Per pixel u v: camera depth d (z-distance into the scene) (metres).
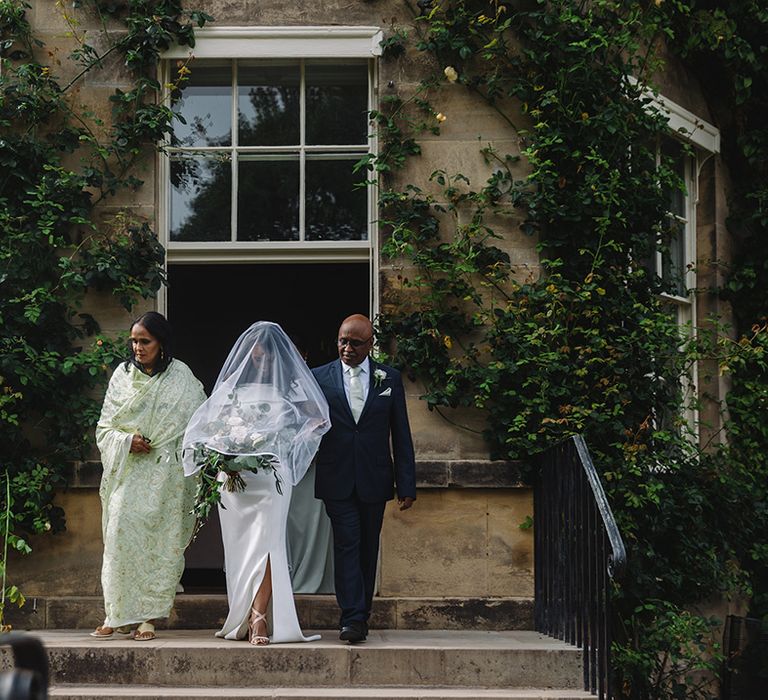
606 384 7.28
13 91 7.39
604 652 5.68
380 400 6.41
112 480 6.50
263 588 6.21
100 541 7.22
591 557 5.90
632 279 7.56
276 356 6.33
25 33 7.50
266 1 7.63
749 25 8.77
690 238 8.99
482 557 7.26
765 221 8.84
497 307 7.41
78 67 7.54
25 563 7.21
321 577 7.33
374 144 7.68
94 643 6.08
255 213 7.72
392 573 7.25
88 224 7.29
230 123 7.78
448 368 7.29
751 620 8.03
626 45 7.63
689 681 7.32
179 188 7.72
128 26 7.52
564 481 6.52
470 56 7.48
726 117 9.15
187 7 7.62
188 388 6.66
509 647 6.02
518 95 7.48
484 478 7.23
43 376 7.18
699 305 8.96
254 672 5.93
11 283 7.23
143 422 6.53
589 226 7.47
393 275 7.43
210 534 8.86
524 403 7.18
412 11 7.61
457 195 7.47
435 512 7.28
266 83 7.81
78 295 7.35
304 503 7.35
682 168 8.98
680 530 7.66
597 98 7.56
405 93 7.56
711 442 8.65
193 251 7.63
